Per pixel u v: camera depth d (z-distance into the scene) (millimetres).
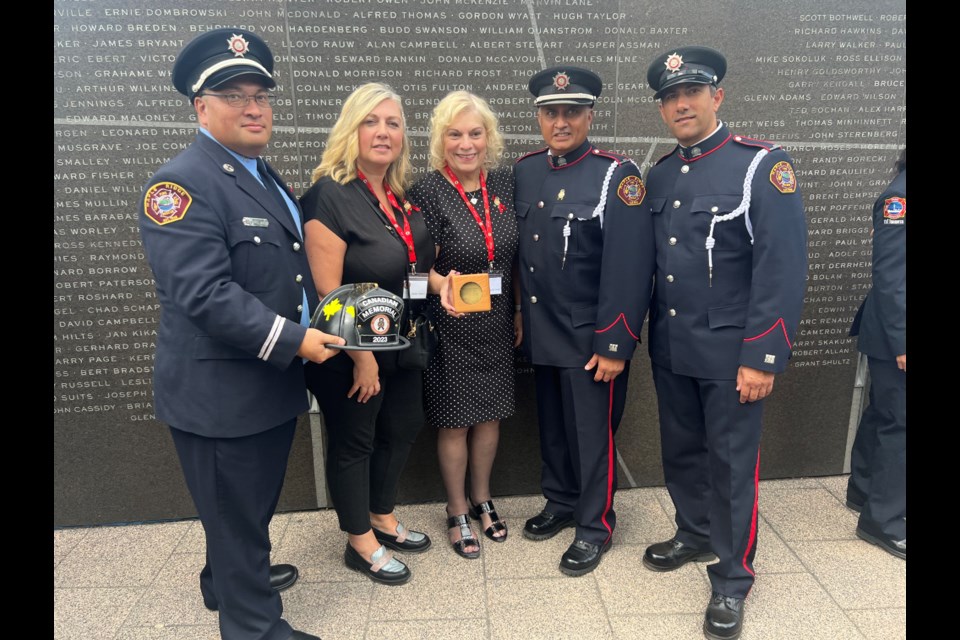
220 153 1668
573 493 2568
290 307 1739
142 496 2730
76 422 2635
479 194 2324
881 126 2770
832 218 2840
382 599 2184
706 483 2301
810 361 2959
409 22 2498
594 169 2209
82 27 2359
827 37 2668
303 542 2564
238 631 1815
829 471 3043
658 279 2160
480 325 2320
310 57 2479
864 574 2264
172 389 1657
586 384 2271
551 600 2164
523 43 2562
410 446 2400
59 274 2520
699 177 2016
